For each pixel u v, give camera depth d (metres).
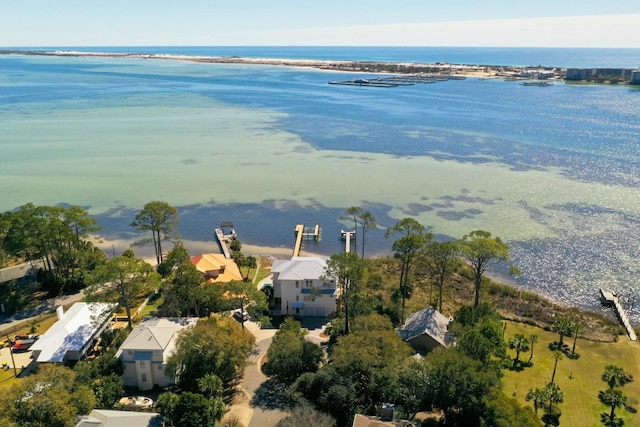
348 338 58.84
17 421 43.94
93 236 109.88
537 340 70.81
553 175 148.50
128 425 46.50
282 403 55.47
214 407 50.28
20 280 82.81
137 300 81.38
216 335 57.97
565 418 54.28
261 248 105.81
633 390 59.06
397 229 84.38
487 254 74.19
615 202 125.69
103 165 161.88
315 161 169.00
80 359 62.84
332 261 70.19
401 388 51.03
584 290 87.62
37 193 135.38
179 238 104.56
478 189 138.25
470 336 59.00
